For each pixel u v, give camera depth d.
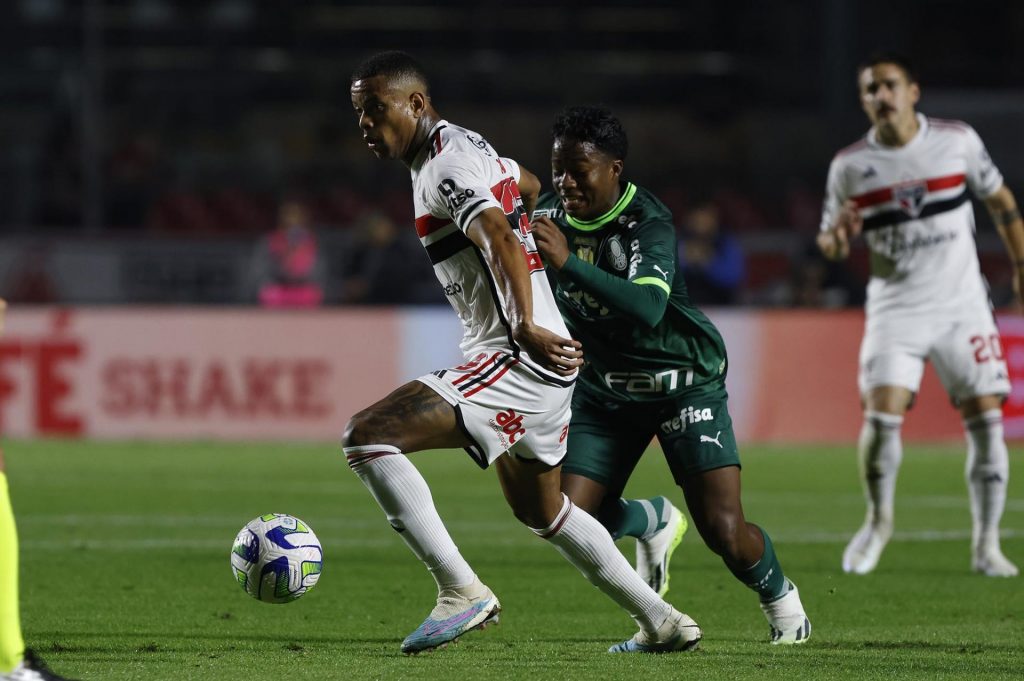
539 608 21.89
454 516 35.06
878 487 26.39
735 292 63.81
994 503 26.38
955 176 26.39
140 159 85.00
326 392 55.38
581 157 17.81
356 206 83.38
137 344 54.91
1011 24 97.06
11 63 91.88
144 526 32.09
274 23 96.75
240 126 93.31
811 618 21.25
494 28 98.25
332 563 26.89
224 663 16.17
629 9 97.88
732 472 18.23
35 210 77.75
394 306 65.12
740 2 96.88
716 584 24.75
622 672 15.62
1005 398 26.67
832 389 55.34
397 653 17.06
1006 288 67.62
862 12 84.69
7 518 12.69
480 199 15.42
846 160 26.88
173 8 95.56
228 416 55.06
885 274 26.81
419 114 16.31
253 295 67.94
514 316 15.27
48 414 54.53
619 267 18.27
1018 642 18.62
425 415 15.91
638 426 19.19
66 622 19.80
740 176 87.31
